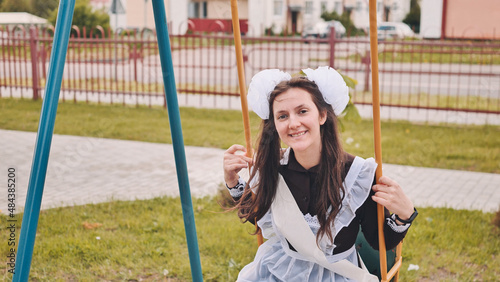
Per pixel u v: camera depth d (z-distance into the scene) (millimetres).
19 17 11711
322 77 2156
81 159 6719
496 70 15273
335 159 2174
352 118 3535
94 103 10812
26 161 6402
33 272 3777
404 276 3785
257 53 20453
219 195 5129
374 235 2258
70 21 2059
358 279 2197
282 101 2137
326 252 2240
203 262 4012
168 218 4801
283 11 32250
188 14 26953
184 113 9805
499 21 17359
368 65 11812
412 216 2102
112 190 5605
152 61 16844
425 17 18906
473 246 4352
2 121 8664
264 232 2389
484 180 6156
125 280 3730
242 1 27688
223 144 7551
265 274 2320
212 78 14328
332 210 2146
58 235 4402
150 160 6766
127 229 4574
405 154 7160
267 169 2252
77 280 3713
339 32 26047
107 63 16453
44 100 2039
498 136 8391
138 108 10219
